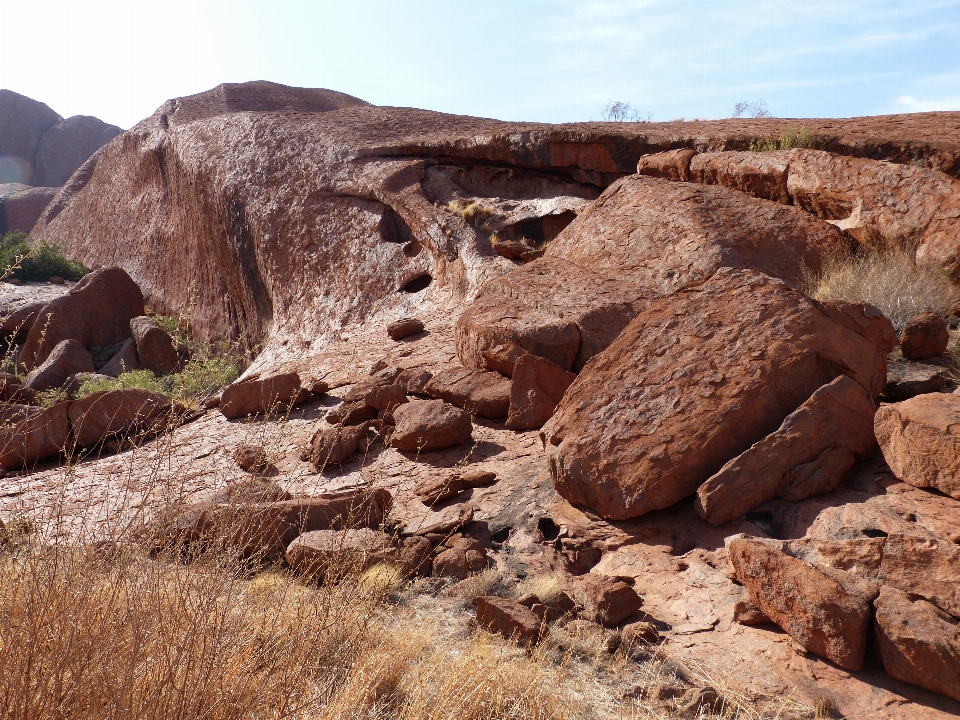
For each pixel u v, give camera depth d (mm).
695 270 9344
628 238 10742
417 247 21016
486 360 9211
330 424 9602
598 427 5836
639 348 6246
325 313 22047
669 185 11391
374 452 8211
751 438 5379
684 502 5383
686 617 4324
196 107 43000
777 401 5473
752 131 13477
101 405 11023
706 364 5793
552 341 8680
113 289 29281
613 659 3945
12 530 3691
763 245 9594
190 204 33875
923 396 4969
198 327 31906
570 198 18109
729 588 4426
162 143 39844
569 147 18359
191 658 2740
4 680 2506
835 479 4953
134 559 3410
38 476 7875
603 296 9266
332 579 4293
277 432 9672
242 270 28188
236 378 15922
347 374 12555
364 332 18797
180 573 3535
